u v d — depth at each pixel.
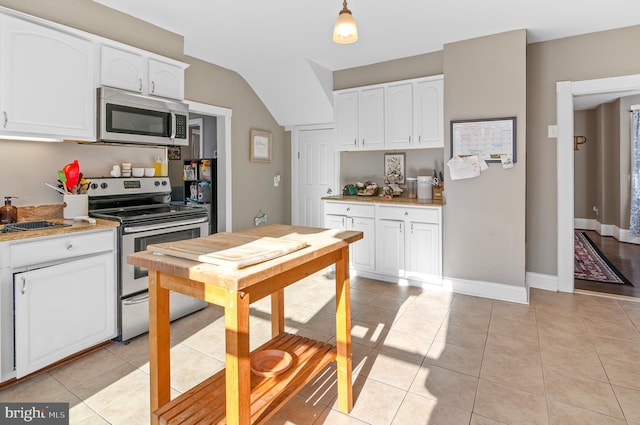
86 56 2.45
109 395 1.91
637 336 2.52
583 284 3.70
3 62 2.04
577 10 2.78
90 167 2.85
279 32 3.17
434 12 2.80
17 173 2.44
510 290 3.22
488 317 2.88
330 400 1.87
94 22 2.56
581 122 6.91
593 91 3.24
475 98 3.31
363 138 4.11
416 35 3.25
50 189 2.60
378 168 4.38
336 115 4.29
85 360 2.27
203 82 3.87
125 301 2.48
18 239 1.94
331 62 4.03
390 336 2.56
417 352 2.34
